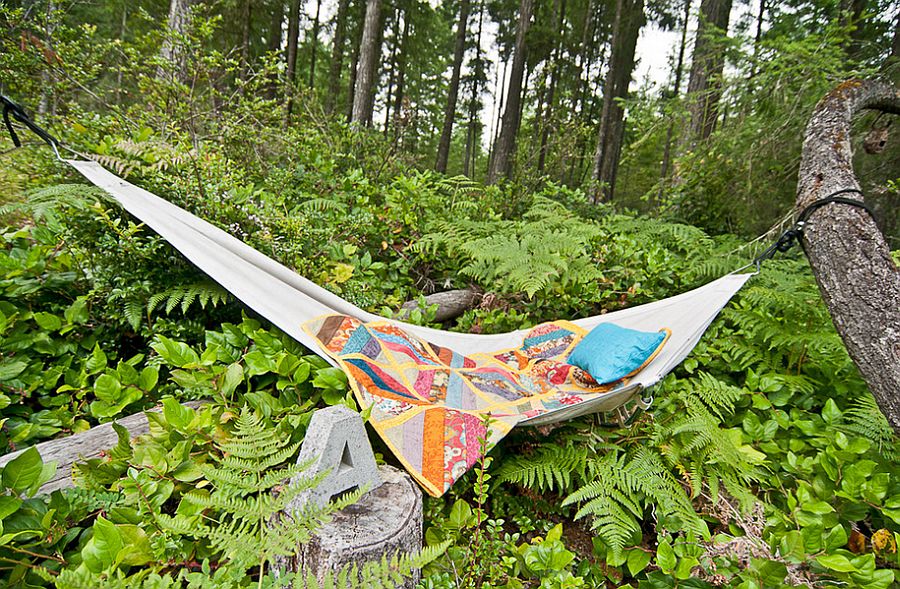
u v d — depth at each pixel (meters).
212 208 2.24
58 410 1.50
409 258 3.12
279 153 3.69
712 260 2.96
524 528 1.43
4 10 3.08
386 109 11.57
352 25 11.39
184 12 3.37
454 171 18.91
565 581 1.18
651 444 1.65
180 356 1.48
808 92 3.03
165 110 2.96
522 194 4.73
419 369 1.74
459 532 1.35
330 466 1.08
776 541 1.25
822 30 2.98
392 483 1.21
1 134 2.58
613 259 3.14
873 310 1.50
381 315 2.37
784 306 2.33
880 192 2.92
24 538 0.94
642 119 3.92
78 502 1.05
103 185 1.91
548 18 12.33
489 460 1.30
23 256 1.87
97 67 3.26
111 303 1.84
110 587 0.72
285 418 1.37
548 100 11.67
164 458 1.20
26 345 1.61
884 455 1.67
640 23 10.00
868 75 2.70
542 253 2.81
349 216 2.96
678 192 4.29
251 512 0.91
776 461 1.75
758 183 3.63
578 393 1.81
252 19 7.33
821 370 2.18
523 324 2.73
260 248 2.27
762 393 2.03
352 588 0.80
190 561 1.06
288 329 1.72
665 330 1.75
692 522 1.40
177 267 2.02
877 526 1.47
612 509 1.41
